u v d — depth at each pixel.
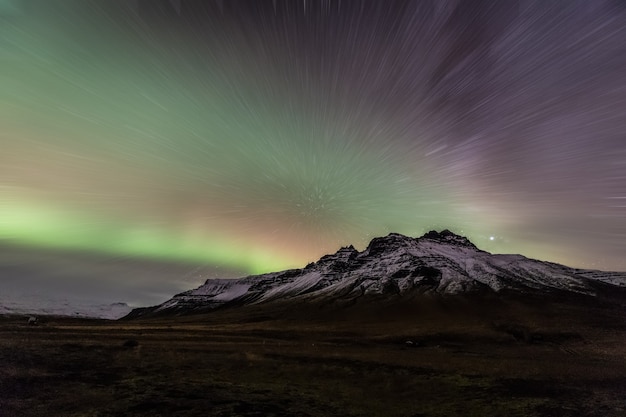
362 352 53.50
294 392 26.64
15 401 18.67
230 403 22.05
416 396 27.86
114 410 18.84
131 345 43.19
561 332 83.81
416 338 78.31
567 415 23.27
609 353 60.28
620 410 24.44
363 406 24.48
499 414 23.44
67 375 25.00
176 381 26.36
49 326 73.25
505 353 59.03
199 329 94.56
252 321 153.88
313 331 93.88
